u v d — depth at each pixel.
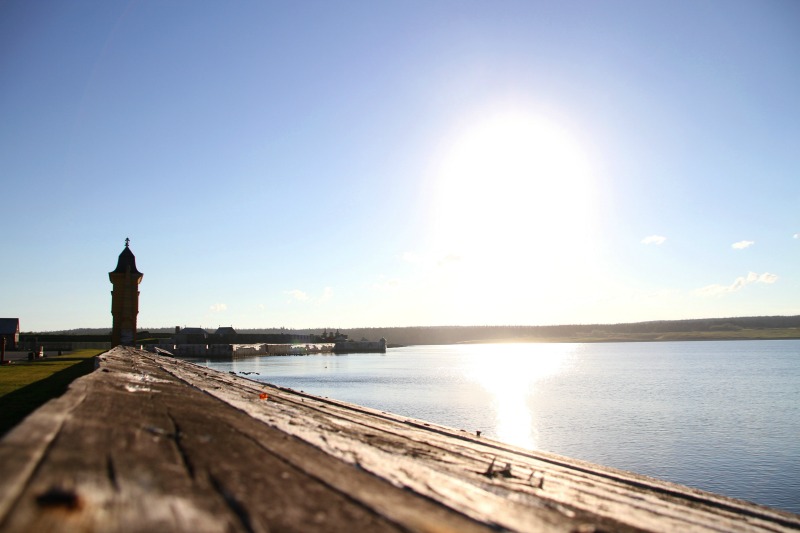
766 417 42.41
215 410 7.45
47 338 93.06
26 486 3.05
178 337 130.38
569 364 127.81
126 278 30.83
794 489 23.58
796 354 157.00
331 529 3.31
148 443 4.59
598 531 4.77
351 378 74.12
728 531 6.27
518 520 4.44
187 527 2.97
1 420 7.98
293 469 4.57
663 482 8.68
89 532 2.70
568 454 29.34
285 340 182.88
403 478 4.99
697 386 67.81
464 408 45.69
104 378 8.70
